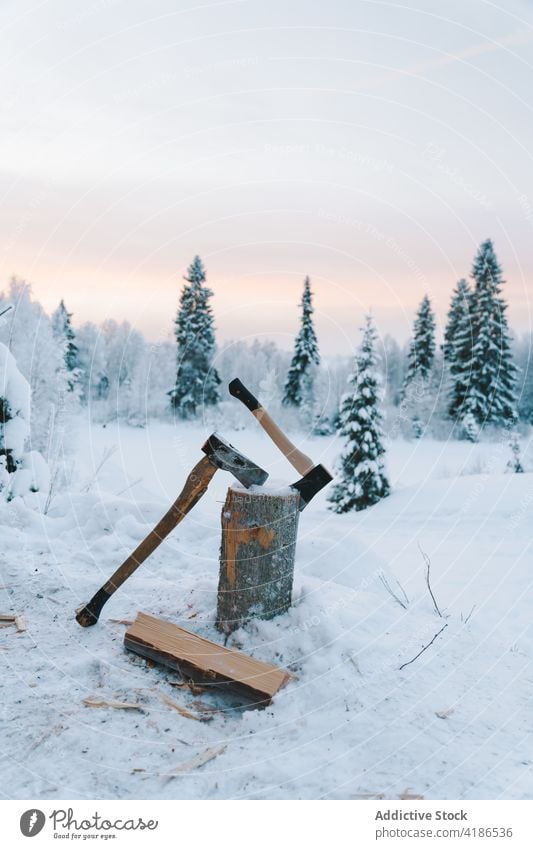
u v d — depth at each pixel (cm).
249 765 245
